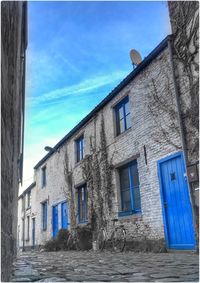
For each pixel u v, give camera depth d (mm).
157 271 4379
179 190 8445
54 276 4203
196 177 7562
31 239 23938
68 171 16953
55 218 18625
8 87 3184
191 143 7965
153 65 10047
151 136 9828
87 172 14227
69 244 14492
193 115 7957
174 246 8406
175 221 8492
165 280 3469
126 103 11953
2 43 2422
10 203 4008
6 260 2955
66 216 16844
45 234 20094
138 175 10508
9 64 3289
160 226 9039
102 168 12945
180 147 8477
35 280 3828
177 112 8508
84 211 14820
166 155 9031
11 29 3496
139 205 10516
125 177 11641
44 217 21172
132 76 11086
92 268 5242
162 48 9531
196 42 8094
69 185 16531
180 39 8719
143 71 10570
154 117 9766
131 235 10484
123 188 11727
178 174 8531
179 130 8523
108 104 13062
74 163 16219
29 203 26078
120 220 11273
